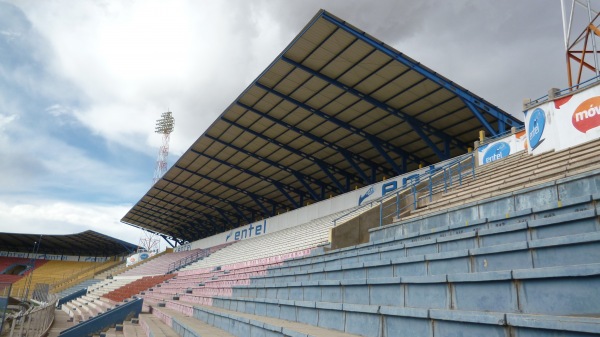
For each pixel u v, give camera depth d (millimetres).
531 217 6309
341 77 19969
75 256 74875
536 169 9789
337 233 13602
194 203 46406
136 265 51531
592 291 3248
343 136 26422
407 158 27719
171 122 70938
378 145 25297
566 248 4082
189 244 48031
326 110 23250
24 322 10258
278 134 27234
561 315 3426
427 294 4867
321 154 29656
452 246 6496
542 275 3602
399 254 7777
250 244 29766
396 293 5387
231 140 28797
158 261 47781
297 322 6895
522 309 3760
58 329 17781
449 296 4559
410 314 4254
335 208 24266
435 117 22172
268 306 8430
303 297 8102
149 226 61156
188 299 18266
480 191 10555
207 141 29234
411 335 4254
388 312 4598
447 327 3816
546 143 10914
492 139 14805
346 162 30766
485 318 3389
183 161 33594
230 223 49344
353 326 5242
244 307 10172
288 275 11344
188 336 9008
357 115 23359
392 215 14430
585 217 4652
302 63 19438
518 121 19781
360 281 6152
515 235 5484
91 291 38969
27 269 67500
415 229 10562
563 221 4887
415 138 25203
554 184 7191
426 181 15195
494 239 5770
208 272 26203
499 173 11539
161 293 24234
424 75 18234
